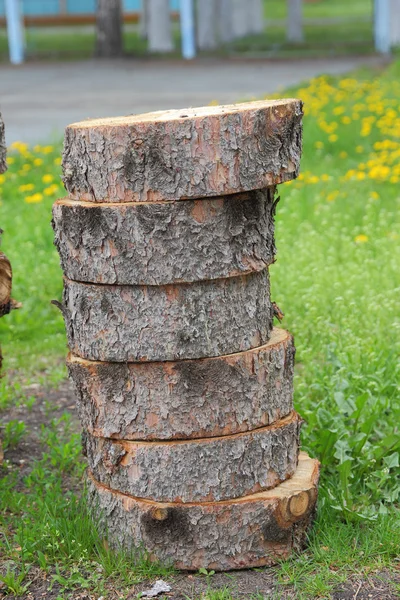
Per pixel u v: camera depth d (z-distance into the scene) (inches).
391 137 428.8
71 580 126.6
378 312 205.0
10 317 243.0
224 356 127.0
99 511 134.3
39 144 468.1
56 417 193.5
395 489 148.6
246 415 128.4
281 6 1994.3
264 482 129.8
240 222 124.4
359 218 301.0
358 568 128.5
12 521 144.6
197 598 122.6
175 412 126.7
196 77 819.4
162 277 123.1
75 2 1398.9
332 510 140.2
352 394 169.9
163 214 121.6
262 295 131.3
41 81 837.8
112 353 126.7
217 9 1163.3
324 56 972.6
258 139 122.3
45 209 331.9
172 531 127.1
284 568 126.7
